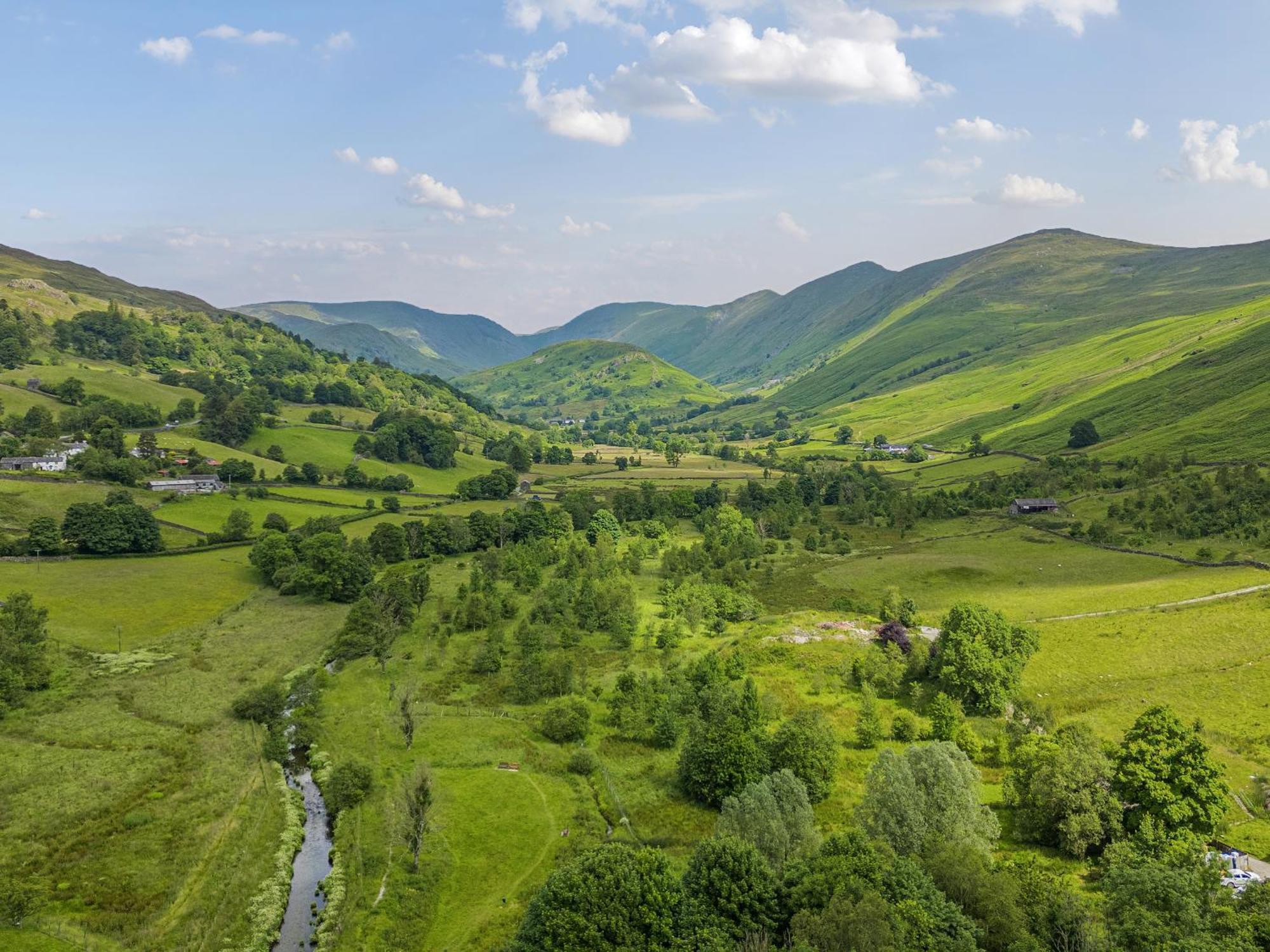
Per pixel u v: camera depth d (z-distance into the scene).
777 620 143.62
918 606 153.12
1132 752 73.81
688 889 58.00
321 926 64.44
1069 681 109.75
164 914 65.25
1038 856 70.25
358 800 83.50
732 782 79.94
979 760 91.06
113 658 121.12
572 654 129.38
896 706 107.69
